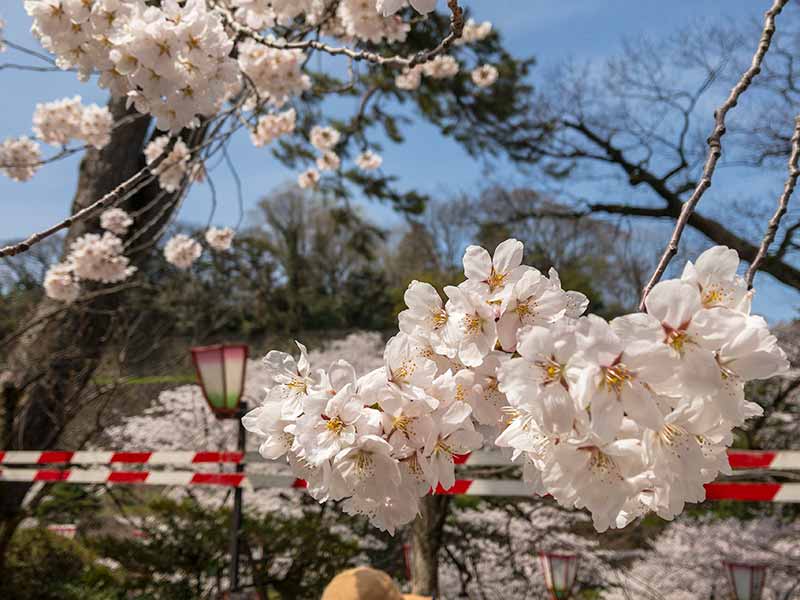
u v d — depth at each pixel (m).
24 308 8.29
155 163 1.87
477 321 1.15
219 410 4.53
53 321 6.26
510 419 1.13
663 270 1.13
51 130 4.84
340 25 4.54
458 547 7.30
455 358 1.19
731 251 0.96
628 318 0.89
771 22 1.44
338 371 1.11
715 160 1.25
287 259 23.30
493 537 7.41
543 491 1.04
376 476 1.07
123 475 4.68
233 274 16.53
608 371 0.88
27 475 4.84
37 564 6.80
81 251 5.48
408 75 7.99
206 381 4.49
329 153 7.96
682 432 0.89
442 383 1.11
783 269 7.65
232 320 17.00
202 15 1.98
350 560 6.94
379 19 3.64
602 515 0.92
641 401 0.86
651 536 7.82
